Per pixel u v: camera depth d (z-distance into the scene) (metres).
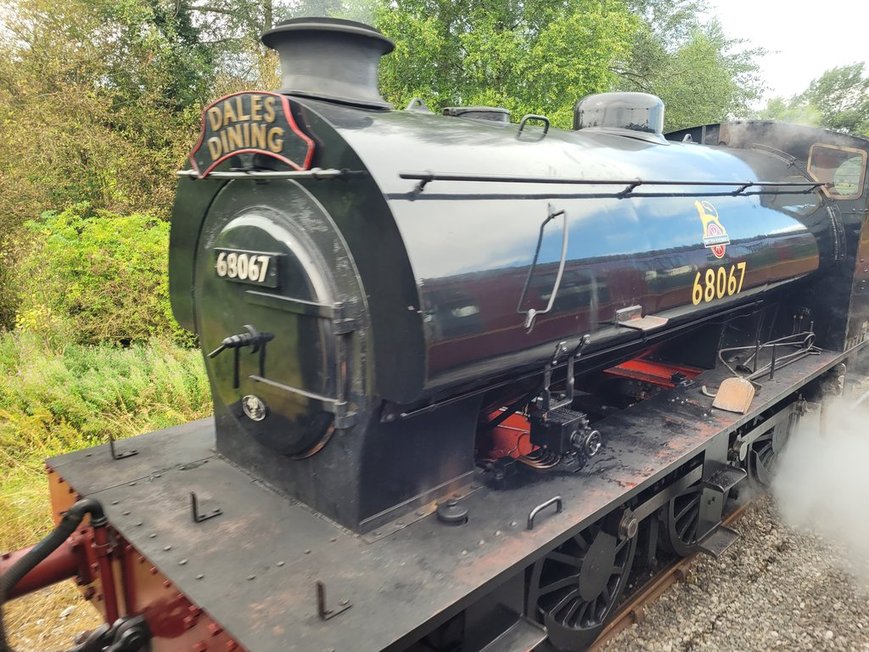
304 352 2.24
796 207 4.74
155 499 2.51
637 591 3.47
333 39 2.58
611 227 2.88
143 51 12.41
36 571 2.32
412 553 2.12
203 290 2.74
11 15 10.96
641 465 2.82
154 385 5.99
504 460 2.86
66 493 2.71
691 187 3.67
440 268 2.01
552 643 2.70
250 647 1.66
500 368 2.33
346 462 2.26
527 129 3.25
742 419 3.45
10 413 5.45
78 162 10.23
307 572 2.02
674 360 4.55
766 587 3.71
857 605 3.59
